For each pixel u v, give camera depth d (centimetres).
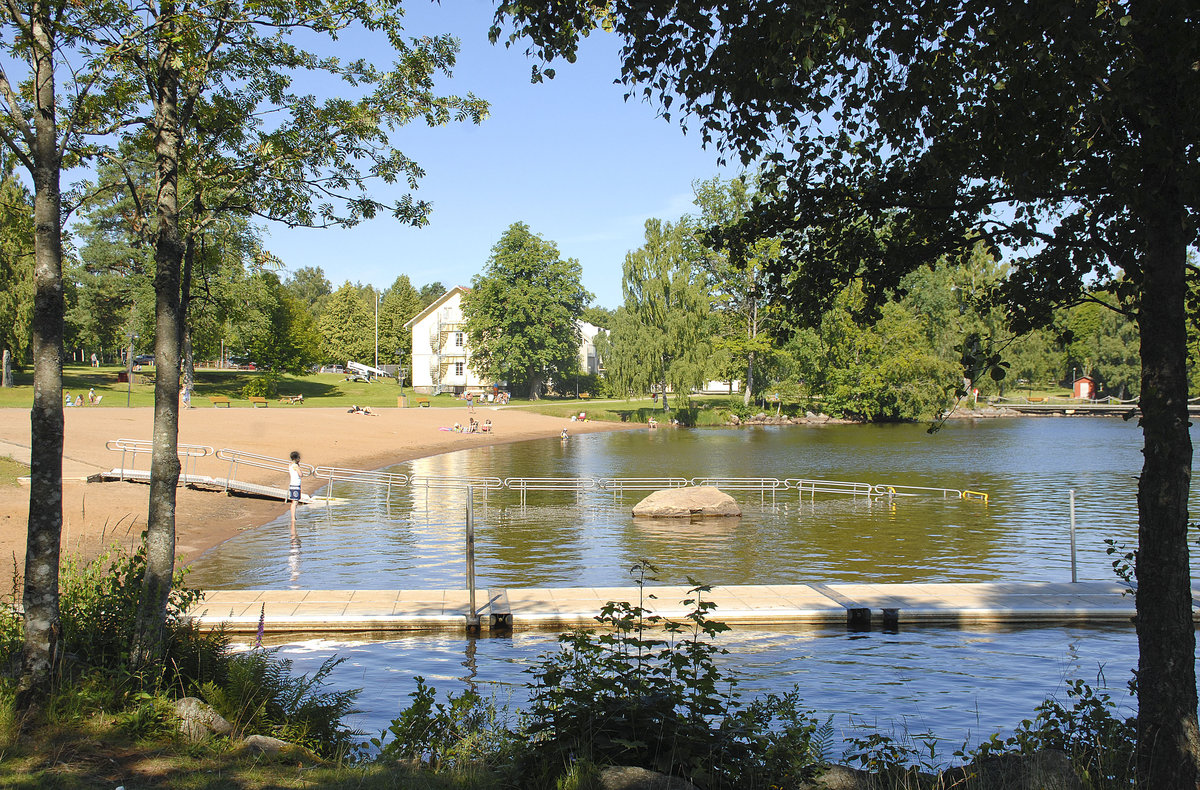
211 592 1606
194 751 660
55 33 789
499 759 662
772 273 822
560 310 9144
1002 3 553
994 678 1220
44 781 576
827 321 7738
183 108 912
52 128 754
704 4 629
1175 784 593
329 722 827
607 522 2788
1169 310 594
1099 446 5631
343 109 988
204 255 1094
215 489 3014
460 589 1709
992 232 734
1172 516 601
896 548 2314
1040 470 4266
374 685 1162
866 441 6116
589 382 11375
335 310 12381
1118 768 648
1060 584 1714
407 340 12706
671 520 2830
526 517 2900
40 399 734
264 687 812
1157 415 589
